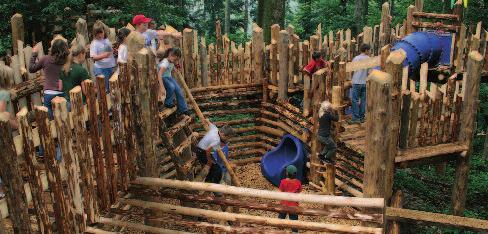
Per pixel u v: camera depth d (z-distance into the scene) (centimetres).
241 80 1224
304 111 1078
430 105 903
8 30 1326
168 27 1065
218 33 1195
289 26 1207
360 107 1031
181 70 1109
